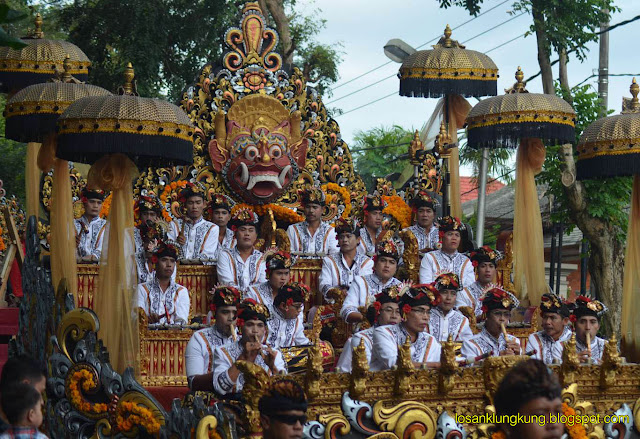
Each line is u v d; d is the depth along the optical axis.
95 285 9.70
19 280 11.95
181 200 10.80
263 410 5.38
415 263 10.57
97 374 7.41
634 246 8.94
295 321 8.68
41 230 10.60
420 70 11.91
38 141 9.11
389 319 7.62
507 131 10.08
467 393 6.95
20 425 4.90
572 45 15.05
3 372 4.99
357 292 9.62
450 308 8.74
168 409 8.19
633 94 9.23
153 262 9.10
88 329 7.51
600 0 15.00
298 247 11.22
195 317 9.73
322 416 6.66
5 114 8.91
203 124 11.58
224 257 10.02
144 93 18.47
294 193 11.92
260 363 7.07
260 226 11.75
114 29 18.98
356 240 10.62
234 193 11.64
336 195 12.10
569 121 10.14
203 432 6.20
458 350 8.13
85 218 10.77
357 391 6.67
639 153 8.78
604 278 14.73
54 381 7.63
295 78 12.00
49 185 11.08
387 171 25.42
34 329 8.62
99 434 7.35
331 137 12.16
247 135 11.59
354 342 7.60
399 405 6.80
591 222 14.75
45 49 11.62
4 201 12.41
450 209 12.24
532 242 10.23
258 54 11.84
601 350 8.28
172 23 19.20
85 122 7.45
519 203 10.36
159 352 8.56
